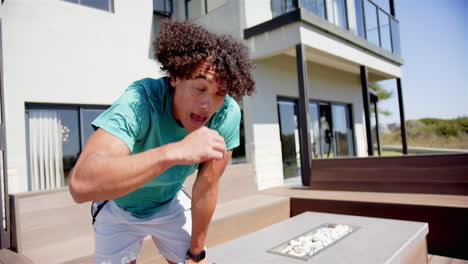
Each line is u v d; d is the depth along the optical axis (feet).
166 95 3.39
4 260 6.40
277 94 18.89
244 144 17.67
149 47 16.75
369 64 21.08
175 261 4.34
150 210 4.21
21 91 12.09
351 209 10.27
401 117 24.47
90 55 14.29
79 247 7.06
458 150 46.03
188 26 3.23
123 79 15.46
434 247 8.69
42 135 12.74
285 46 15.94
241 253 5.43
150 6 17.03
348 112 26.30
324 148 22.63
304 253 5.27
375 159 12.01
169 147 2.27
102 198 2.25
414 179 10.97
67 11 13.69
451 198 9.48
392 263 4.69
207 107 3.13
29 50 12.45
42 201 7.32
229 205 10.89
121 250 4.01
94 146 2.55
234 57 3.24
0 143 7.61
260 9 18.42
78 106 13.92
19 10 12.32
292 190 14.07
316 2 16.98
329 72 23.56
